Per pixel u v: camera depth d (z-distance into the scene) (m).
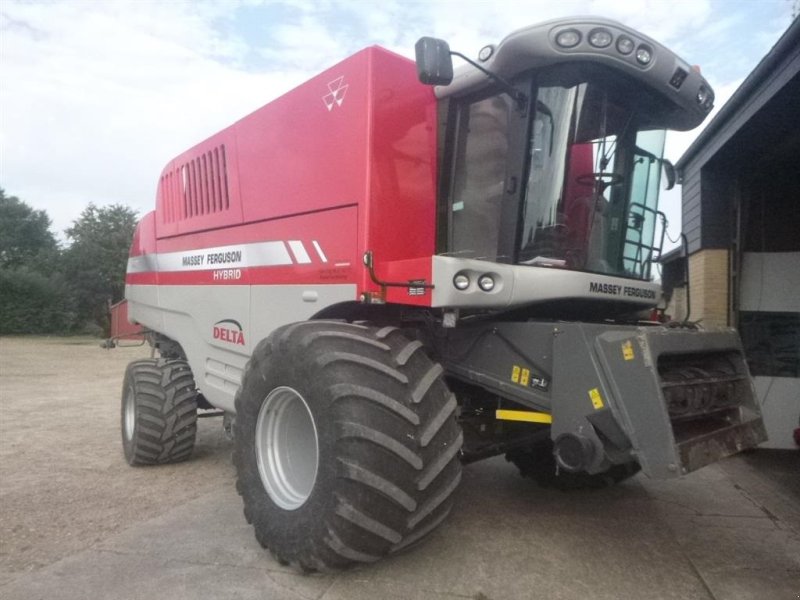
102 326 41.16
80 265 44.03
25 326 37.75
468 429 4.32
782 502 5.24
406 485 3.20
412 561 3.84
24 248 49.34
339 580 3.56
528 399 3.71
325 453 3.29
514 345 3.77
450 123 4.32
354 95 4.04
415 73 4.23
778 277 7.92
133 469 6.12
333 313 4.28
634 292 4.36
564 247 4.05
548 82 3.96
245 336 5.07
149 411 6.04
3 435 7.86
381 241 3.92
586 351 3.37
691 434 3.48
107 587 3.47
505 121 4.09
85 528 4.41
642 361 3.20
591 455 3.32
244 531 4.33
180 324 6.27
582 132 4.05
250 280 5.00
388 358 3.46
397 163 4.05
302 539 3.42
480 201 4.19
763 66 5.57
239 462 4.01
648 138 4.60
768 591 3.54
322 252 4.22
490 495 5.27
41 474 5.92
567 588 3.53
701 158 7.96
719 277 7.94
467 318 3.94
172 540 4.16
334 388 3.28
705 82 4.23
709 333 3.83
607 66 3.89
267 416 3.90
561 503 5.08
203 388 5.80
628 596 3.45
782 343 7.83
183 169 6.23
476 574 3.68
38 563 3.80
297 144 4.51
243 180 5.13
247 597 3.36
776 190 7.91
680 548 4.15
